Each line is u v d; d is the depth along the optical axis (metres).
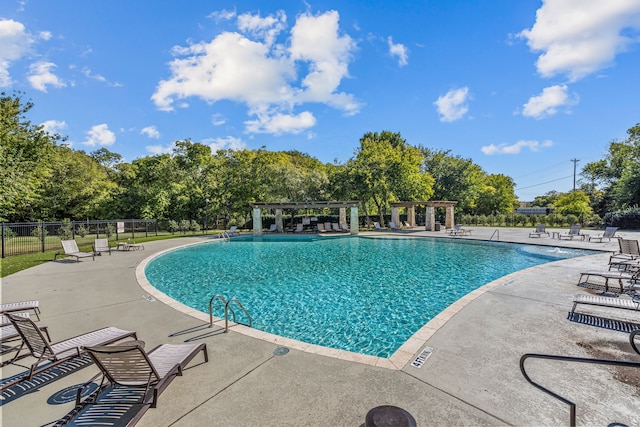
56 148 28.31
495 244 17.89
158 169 34.75
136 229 29.42
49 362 3.98
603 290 6.91
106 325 5.45
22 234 18.19
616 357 3.82
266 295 8.48
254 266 12.59
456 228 24.03
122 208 33.44
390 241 20.72
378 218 35.75
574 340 4.36
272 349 4.30
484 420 2.71
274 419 2.79
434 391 3.18
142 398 2.96
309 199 33.56
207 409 2.96
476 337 4.49
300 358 4.01
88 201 31.91
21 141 22.58
